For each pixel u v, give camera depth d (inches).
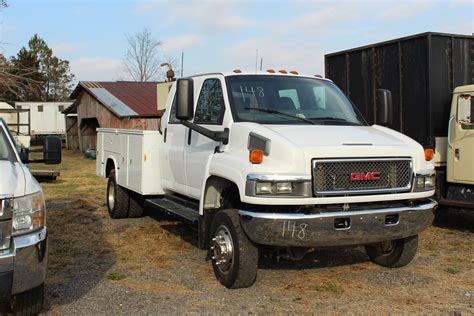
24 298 179.0
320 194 194.2
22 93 1039.6
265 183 192.4
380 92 256.4
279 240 192.7
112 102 1077.8
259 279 231.5
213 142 239.0
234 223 208.4
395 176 208.4
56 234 323.0
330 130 219.9
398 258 242.5
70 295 210.1
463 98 318.3
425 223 215.6
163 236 314.2
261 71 258.2
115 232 327.0
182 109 227.1
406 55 347.3
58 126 1732.3
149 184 306.7
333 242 196.7
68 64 2888.8
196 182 253.4
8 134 213.9
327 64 421.1
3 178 171.0
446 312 193.0
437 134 336.8
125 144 339.6
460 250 286.5
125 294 211.9
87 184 621.0
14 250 162.2
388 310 195.0
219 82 247.8
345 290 218.2
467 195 325.4
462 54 346.3
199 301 203.5
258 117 230.1
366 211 200.1
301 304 200.8
